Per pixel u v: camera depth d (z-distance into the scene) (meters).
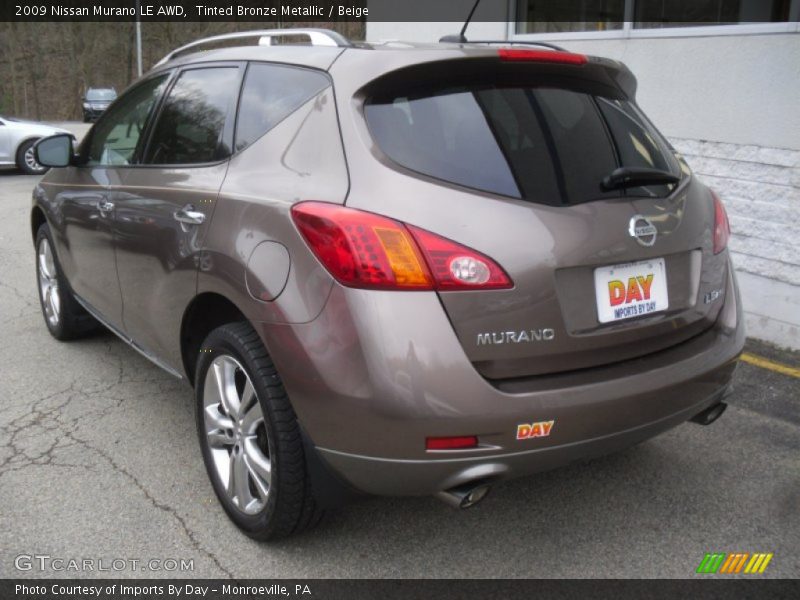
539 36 6.43
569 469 3.30
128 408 3.87
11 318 5.34
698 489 3.14
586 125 2.62
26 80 50.12
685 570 2.62
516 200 2.31
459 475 2.22
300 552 2.71
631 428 2.41
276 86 2.84
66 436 3.56
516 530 2.85
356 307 2.19
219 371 2.80
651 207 2.54
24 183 13.32
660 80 5.43
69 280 4.43
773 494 3.10
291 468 2.48
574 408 2.26
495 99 2.49
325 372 2.24
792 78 4.66
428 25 7.32
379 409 2.16
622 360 2.46
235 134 2.95
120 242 3.50
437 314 2.17
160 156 3.40
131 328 3.66
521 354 2.26
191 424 3.70
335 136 2.46
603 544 2.77
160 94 3.58
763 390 4.15
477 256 2.20
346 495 2.46
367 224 2.21
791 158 4.71
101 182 3.78
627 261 2.44
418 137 2.37
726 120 5.05
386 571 2.62
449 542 2.78
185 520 2.90
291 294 2.35
